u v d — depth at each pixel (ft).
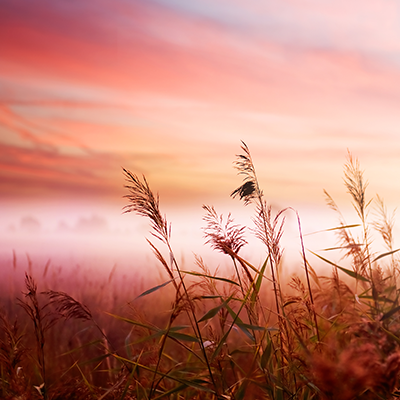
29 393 6.25
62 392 6.50
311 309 6.42
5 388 6.51
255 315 6.88
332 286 6.57
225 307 6.73
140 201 6.08
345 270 6.62
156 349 7.49
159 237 6.27
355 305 6.24
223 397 6.26
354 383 4.15
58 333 10.91
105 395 6.74
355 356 4.43
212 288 7.25
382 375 4.10
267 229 6.69
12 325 7.18
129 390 7.07
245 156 6.97
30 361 7.57
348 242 6.63
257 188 6.88
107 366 9.38
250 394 7.26
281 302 6.66
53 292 6.83
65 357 9.67
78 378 7.39
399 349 5.00
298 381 6.42
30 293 6.77
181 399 7.43
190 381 6.47
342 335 6.33
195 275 6.93
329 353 5.46
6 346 6.74
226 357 7.13
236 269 6.93
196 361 7.87
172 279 6.18
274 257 6.75
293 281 6.85
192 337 6.36
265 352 6.63
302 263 7.15
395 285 6.74
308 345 6.20
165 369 7.38
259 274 6.77
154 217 6.15
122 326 11.94
